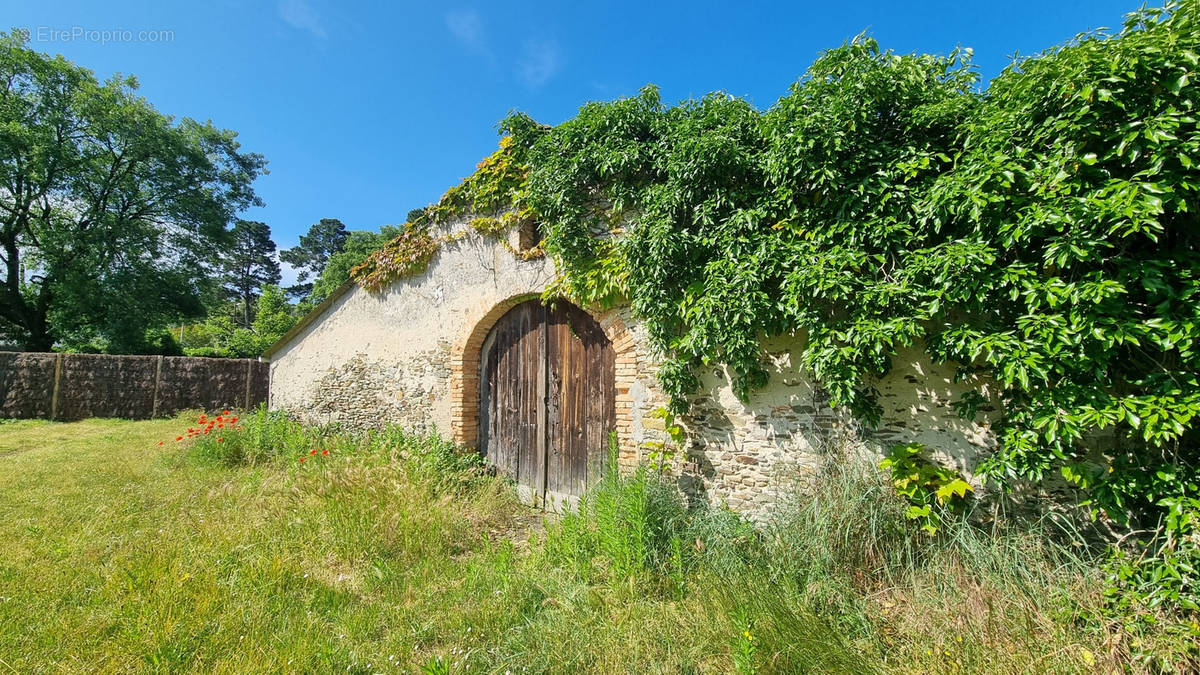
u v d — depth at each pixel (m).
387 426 7.12
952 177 3.21
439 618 3.08
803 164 3.80
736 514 4.26
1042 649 2.38
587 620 2.99
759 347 4.40
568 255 5.22
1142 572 2.51
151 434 9.72
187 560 3.67
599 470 5.45
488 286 6.33
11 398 11.95
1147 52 2.48
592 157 5.02
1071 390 2.76
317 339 8.35
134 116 18.53
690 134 4.50
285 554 3.87
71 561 3.69
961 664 2.42
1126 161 2.63
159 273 19.64
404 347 7.20
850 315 3.69
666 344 4.54
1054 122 2.77
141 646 2.60
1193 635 2.19
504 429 6.39
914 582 3.03
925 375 3.80
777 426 4.34
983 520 3.52
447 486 5.59
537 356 6.11
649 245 4.42
